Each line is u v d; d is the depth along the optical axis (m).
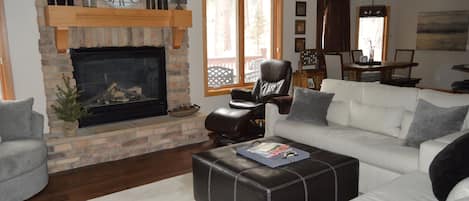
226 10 5.87
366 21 8.62
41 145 3.37
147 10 4.43
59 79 4.12
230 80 6.12
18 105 3.45
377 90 3.81
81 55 4.25
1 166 2.95
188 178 3.67
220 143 4.78
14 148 3.13
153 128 4.48
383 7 8.23
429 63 8.68
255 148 2.97
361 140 3.34
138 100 4.80
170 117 4.87
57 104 4.11
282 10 6.41
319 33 7.25
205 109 5.68
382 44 9.05
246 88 6.08
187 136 4.80
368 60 7.28
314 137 3.66
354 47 8.45
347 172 2.75
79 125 4.30
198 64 5.48
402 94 3.60
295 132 3.88
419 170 2.63
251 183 2.42
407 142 3.12
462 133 2.68
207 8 5.64
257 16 6.29
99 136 4.08
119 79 4.67
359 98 3.95
